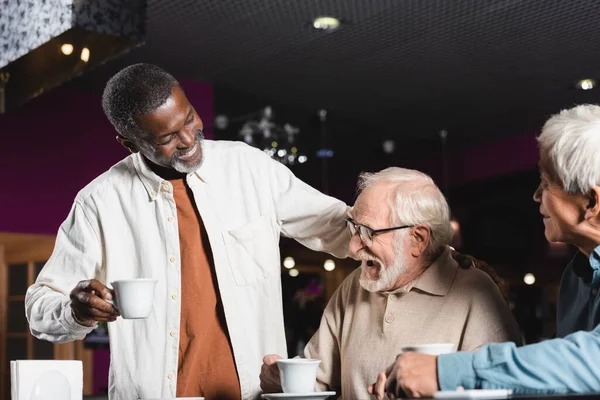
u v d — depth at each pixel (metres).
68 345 5.86
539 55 5.68
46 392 1.66
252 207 2.13
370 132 7.64
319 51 5.47
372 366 1.77
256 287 2.10
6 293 6.11
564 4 4.80
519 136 7.96
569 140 1.30
